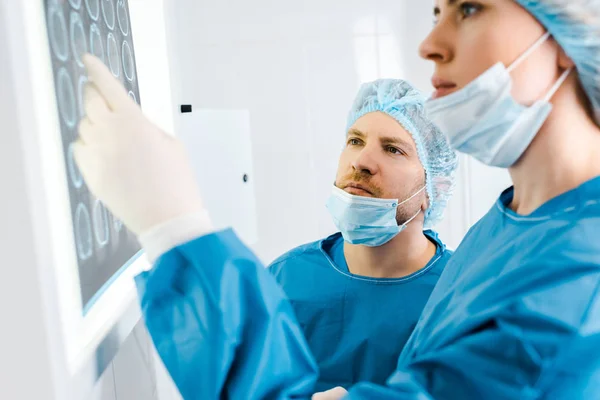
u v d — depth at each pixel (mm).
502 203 682
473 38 542
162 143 548
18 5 416
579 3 486
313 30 1764
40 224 435
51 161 492
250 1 1764
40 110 469
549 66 536
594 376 465
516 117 542
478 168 1780
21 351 443
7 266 429
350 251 1113
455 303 606
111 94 550
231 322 510
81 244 567
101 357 582
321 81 1784
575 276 489
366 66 1766
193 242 523
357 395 524
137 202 522
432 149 1040
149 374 1010
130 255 762
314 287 1076
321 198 1843
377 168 1013
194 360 509
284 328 548
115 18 740
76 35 578
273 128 1820
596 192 532
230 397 514
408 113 1030
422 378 518
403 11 1733
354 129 1080
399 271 1060
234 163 1500
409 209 1021
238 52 1791
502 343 486
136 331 938
